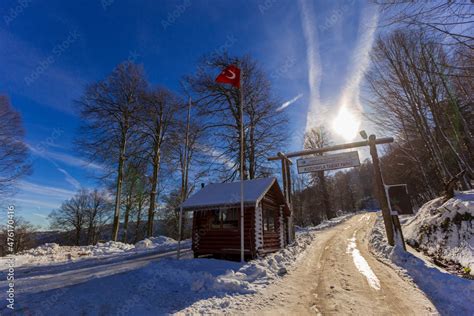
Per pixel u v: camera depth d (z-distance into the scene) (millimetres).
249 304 5594
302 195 46062
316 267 9039
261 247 11242
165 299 6016
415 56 13734
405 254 9164
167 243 18984
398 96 17312
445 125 15086
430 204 13508
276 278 7609
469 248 7633
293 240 15383
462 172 11953
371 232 17375
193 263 9344
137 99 22859
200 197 12250
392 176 40219
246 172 20969
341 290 6340
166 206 30375
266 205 12648
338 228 24000
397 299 5574
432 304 5211
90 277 8539
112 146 21422
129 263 11352
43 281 8102
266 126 22359
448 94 12508
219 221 11805
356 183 86312
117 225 19656
